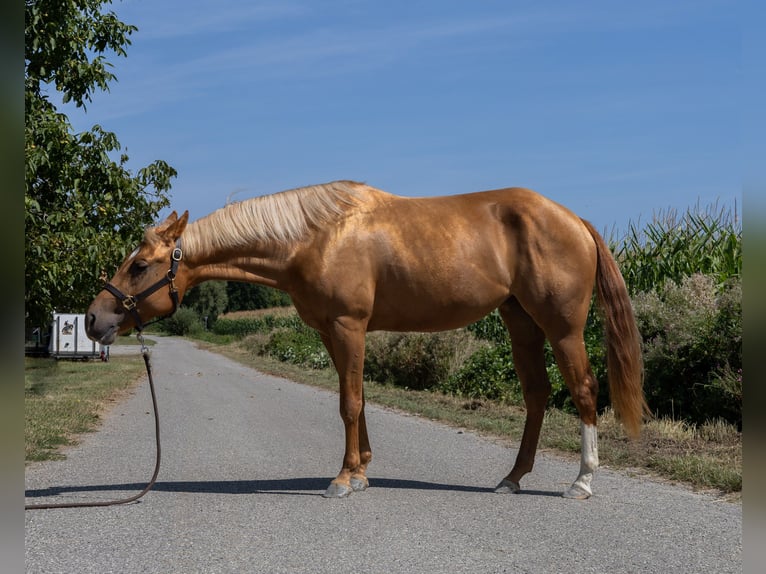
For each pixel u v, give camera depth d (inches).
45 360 1066.1
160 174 546.6
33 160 449.1
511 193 231.9
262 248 225.8
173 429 373.7
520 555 161.8
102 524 188.2
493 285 223.8
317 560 158.6
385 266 221.8
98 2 528.1
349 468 221.1
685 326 350.6
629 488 229.1
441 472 258.8
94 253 480.4
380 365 628.4
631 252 490.0
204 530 182.2
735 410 322.7
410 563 156.4
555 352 222.8
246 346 1433.3
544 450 299.9
